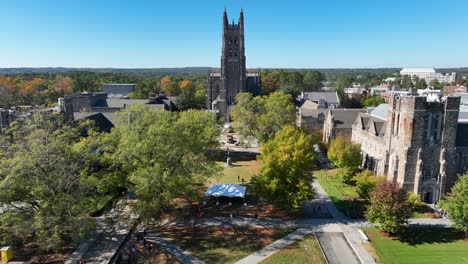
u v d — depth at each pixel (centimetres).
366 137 9000
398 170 7106
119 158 5134
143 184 4916
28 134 5022
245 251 4941
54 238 4262
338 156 7994
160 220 5838
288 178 5947
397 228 5372
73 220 4412
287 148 6228
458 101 6706
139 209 5181
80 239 4966
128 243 5116
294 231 5622
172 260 4659
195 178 6762
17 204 5016
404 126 6856
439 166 6894
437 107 6688
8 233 4434
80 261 4428
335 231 5650
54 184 4434
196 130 6800
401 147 6981
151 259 4681
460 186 5478
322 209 6544
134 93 18775
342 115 10781
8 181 4028
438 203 6397
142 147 5125
